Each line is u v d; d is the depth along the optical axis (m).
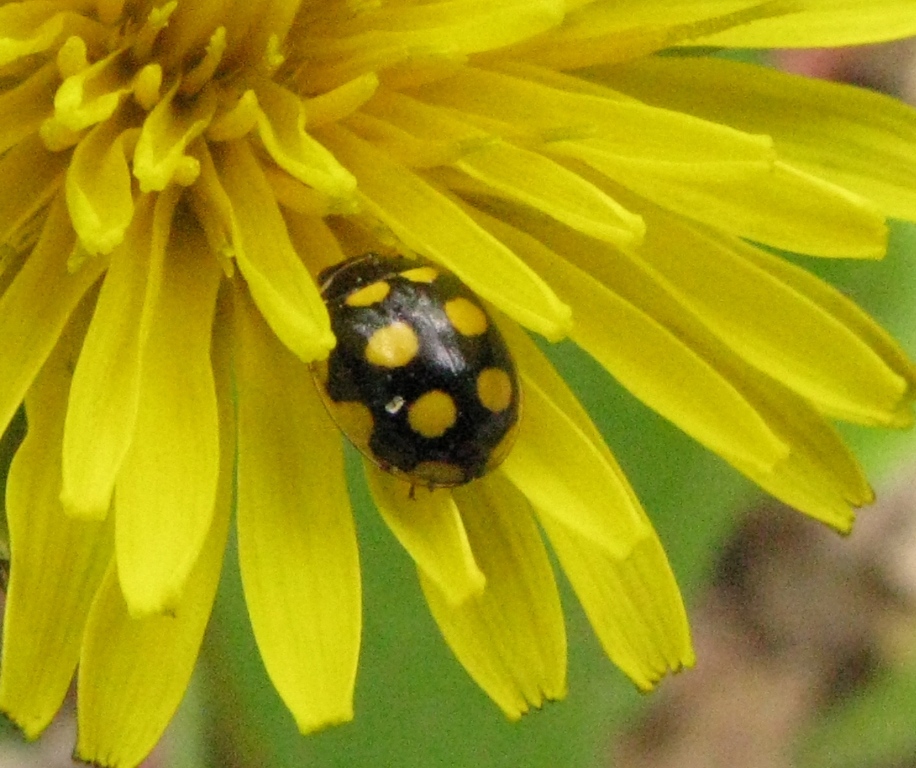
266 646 0.05
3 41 0.05
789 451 0.06
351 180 0.05
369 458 0.05
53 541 0.05
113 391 0.05
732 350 0.06
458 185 0.06
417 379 0.05
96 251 0.05
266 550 0.05
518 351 0.06
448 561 0.05
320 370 0.05
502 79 0.05
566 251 0.06
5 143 0.05
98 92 0.05
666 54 0.06
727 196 0.05
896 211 0.06
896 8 0.06
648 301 0.06
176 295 0.05
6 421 0.05
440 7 0.05
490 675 0.06
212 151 0.05
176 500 0.05
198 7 0.05
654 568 0.06
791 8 0.05
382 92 0.05
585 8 0.06
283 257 0.05
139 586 0.05
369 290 0.05
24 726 0.05
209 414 0.05
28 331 0.05
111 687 0.05
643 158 0.05
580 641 0.07
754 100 0.06
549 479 0.05
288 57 0.05
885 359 0.06
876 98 0.06
